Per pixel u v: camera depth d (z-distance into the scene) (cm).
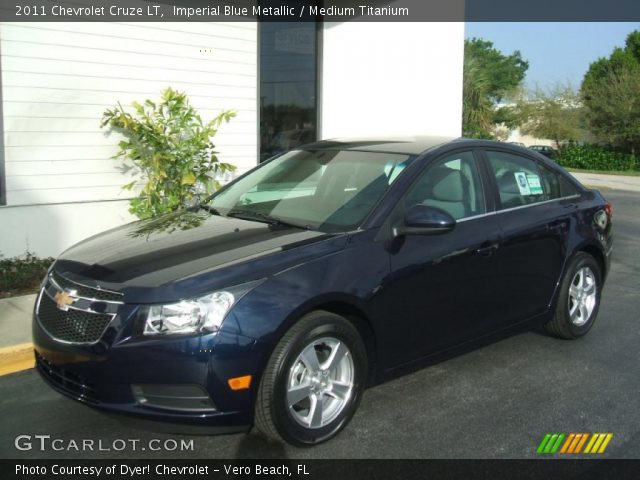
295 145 1048
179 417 342
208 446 386
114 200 819
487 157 505
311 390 376
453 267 445
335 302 385
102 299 359
